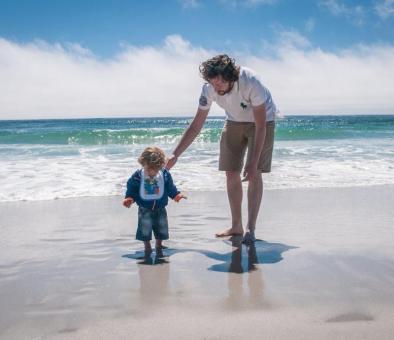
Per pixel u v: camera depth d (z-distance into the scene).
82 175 8.94
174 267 3.65
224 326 2.49
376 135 23.84
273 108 4.57
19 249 4.22
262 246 4.30
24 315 2.68
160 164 4.22
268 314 2.65
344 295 2.96
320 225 5.18
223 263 3.76
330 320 2.55
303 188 7.76
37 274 3.49
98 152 14.50
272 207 6.20
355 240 4.49
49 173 9.18
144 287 3.17
